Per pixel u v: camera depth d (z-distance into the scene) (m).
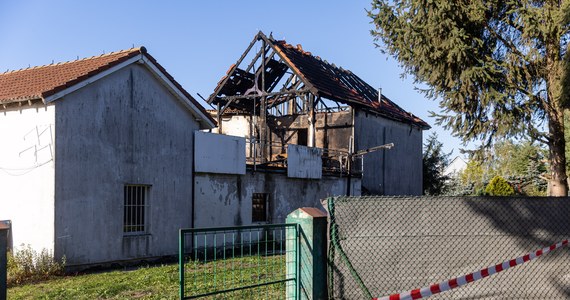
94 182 13.16
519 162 32.16
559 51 13.66
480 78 13.41
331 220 6.23
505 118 13.57
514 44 14.14
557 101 13.47
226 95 24.73
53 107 12.44
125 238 13.84
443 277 6.36
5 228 5.12
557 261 6.68
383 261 6.27
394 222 6.32
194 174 15.94
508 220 6.58
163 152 15.01
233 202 17.20
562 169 14.23
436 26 13.41
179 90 15.26
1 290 5.04
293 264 6.23
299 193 20.08
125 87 14.02
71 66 15.31
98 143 13.30
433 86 14.77
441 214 6.42
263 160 22.05
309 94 22.31
